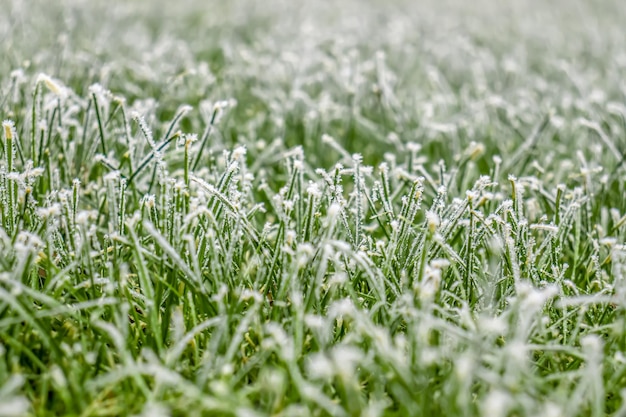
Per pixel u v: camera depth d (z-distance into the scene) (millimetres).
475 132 597
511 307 357
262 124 604
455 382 324
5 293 338
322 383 338
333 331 377
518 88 688
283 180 521
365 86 649
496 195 460
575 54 868
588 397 340
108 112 499
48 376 337
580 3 1317
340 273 374
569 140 593
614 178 500
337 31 887
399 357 330
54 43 636
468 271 389
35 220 399
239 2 1149
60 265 401
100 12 932
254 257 395
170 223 392
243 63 731
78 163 482
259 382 341
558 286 389
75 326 365
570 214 423
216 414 329
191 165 452
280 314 373
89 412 330
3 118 483
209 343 363
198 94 594
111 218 396
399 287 386
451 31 960
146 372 334
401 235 400
